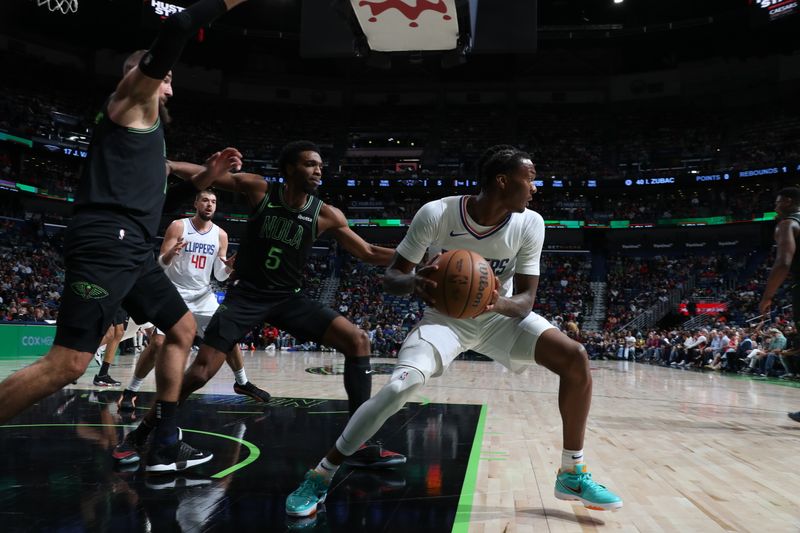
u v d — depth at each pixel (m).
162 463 2.83
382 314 25.45
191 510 2.29
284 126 34.75
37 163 27.33
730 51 31.27
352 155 34.09
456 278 2.25
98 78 30.17
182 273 4.80
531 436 4.28
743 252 28.95
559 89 34.34
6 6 26.91
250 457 3.34
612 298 27.86
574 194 32.78
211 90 33.66
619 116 34.03
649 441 4.13
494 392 7.76
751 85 31.02
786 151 28.36
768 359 12.28
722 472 3.14
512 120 34.59
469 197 2.59
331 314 3.32
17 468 2.97
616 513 2.38
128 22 28.17
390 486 2.77
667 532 2.14
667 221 29.53
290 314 3.31
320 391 7.51
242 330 3.22
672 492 2.72
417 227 2.55
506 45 17.39
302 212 3.28
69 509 2.27
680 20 30.80
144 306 2.80
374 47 12.00
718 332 15.40
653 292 27.62
